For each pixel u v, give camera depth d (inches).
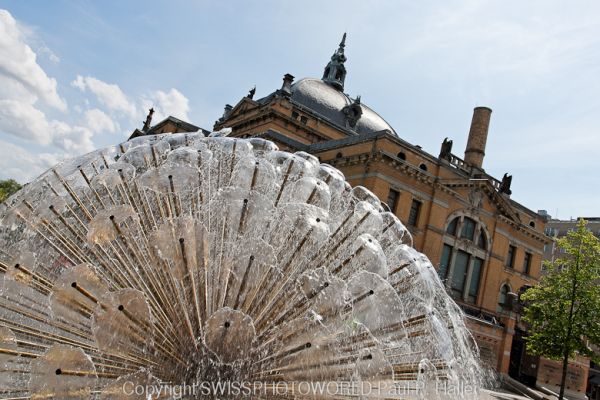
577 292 1251.8
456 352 414.6
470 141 2124.8
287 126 2182.6
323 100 2485.2
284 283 320.8
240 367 294.7
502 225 1952.5
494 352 1584.6
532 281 2095.2
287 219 350.0
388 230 455.8
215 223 335.3
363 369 306.2
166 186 348.5
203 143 407.5
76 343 290.2
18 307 303.3
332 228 391.2
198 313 300.7
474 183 1802.4
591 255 1261.1
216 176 400.5
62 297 285.4
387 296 329.1
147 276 307.0
